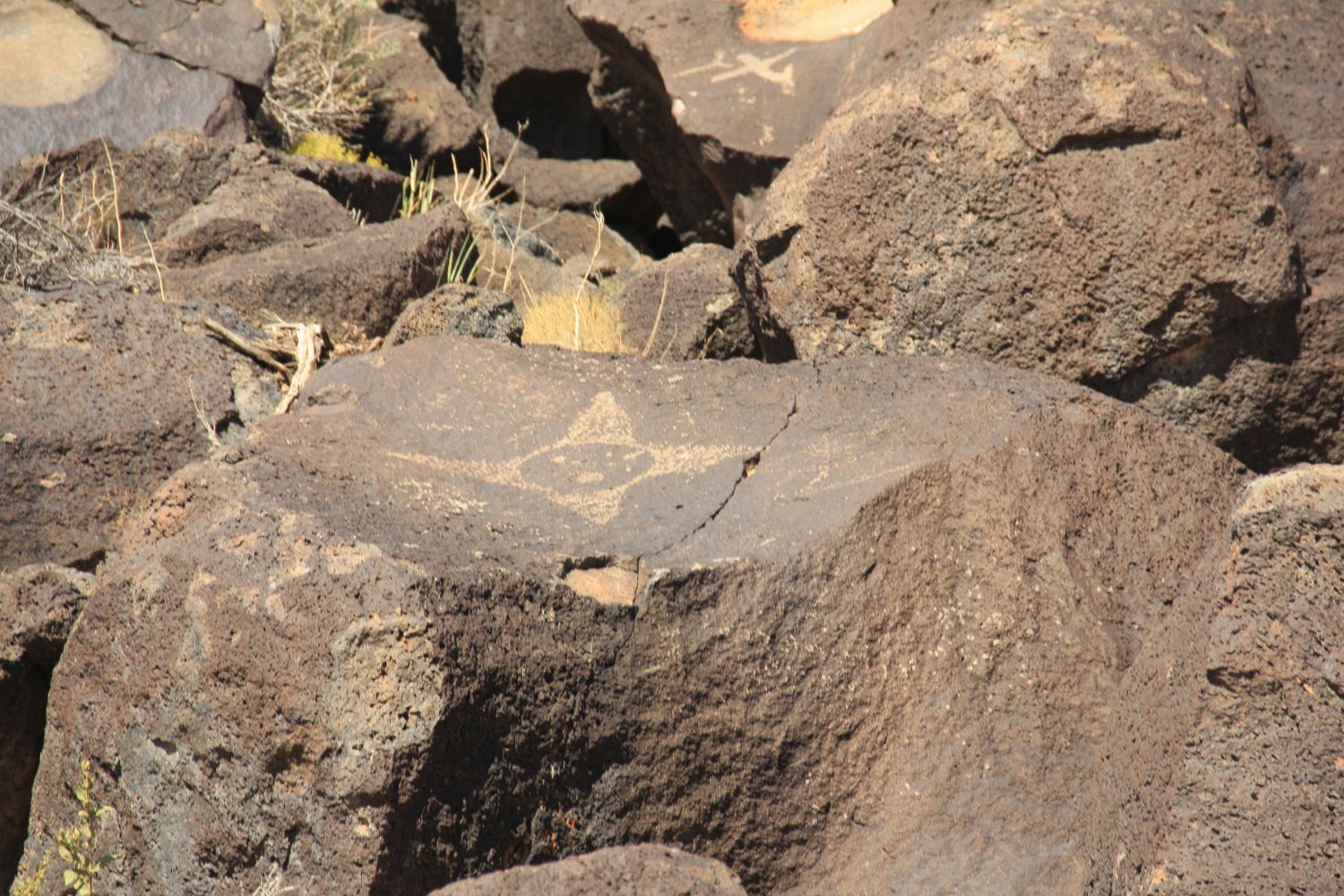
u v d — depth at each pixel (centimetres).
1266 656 844
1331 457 1538
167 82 2570
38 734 1098
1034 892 949
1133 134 1480
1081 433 1154
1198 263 1462
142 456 1430
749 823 1005
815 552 1048
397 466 1135
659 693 988
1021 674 1041
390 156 3428
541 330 2081
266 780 897
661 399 1283
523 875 744
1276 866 818
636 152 3281
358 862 857
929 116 1534
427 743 866
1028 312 1522
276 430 1174
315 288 1819
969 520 1093
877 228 1559
